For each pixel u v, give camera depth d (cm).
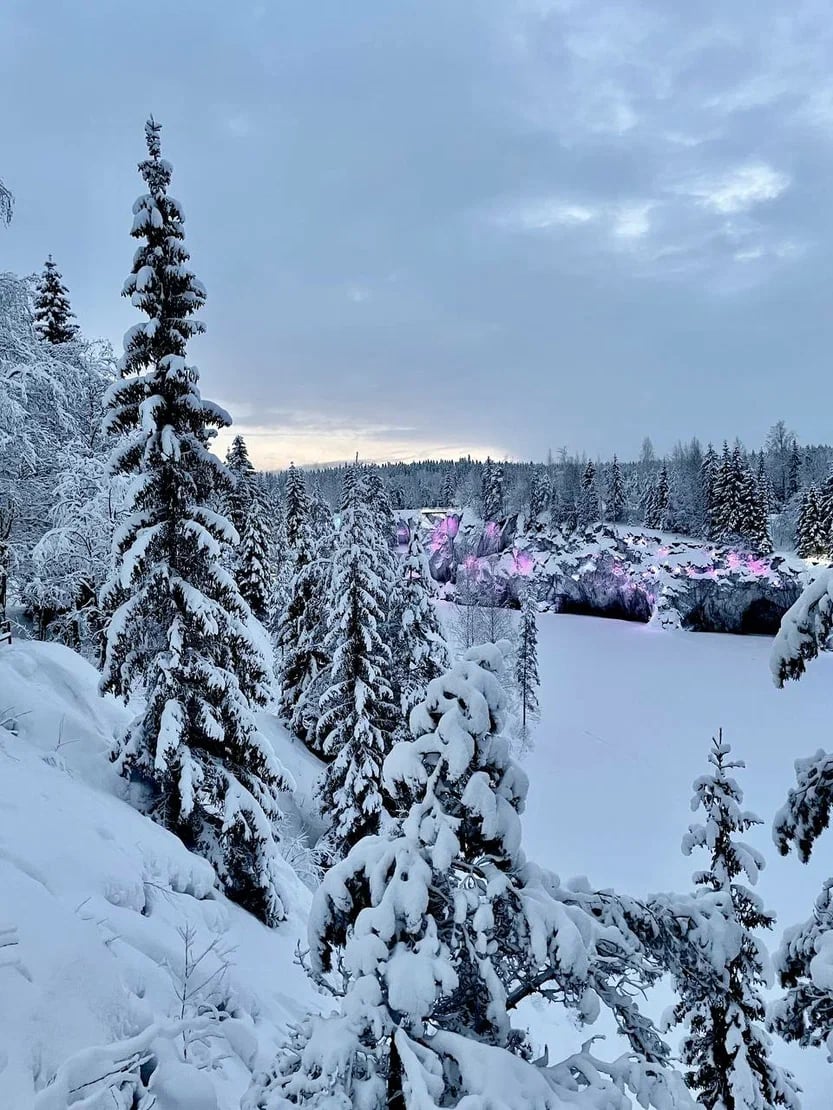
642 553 8325
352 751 1892
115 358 2305
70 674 1444
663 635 7231
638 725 4616
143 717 1246
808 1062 1609
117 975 570
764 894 2570
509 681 4534
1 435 1714
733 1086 743
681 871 2903
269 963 980
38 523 2092
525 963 443
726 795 833
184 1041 573
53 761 1081
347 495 2361
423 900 399
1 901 572
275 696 3247
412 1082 347
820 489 8288
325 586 2322
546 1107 348
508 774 456
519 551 9162
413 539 2381
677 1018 870
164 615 1242
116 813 1041
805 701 4947
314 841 2336
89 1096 409
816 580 545
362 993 378
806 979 632
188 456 1253
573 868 2923
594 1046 1631
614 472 12044
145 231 1200
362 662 1950
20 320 1845
